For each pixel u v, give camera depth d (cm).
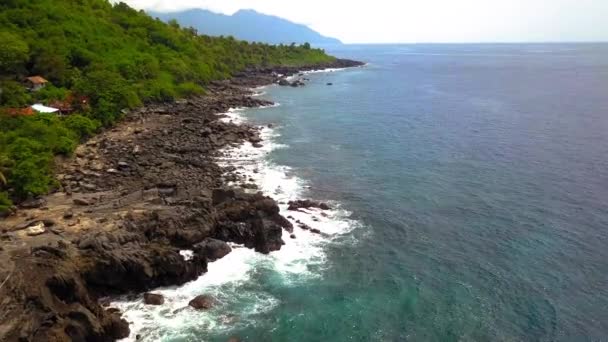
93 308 3547
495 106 13075
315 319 3800
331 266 4566
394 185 6719
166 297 3994
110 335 3466
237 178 6688
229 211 4969
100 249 3944
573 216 5641
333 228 5350
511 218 5616
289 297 4075
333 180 6888
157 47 15525
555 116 11444
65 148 6656
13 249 3916
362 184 6744
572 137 9275
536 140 9100
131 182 6019
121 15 16575
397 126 10500
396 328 3709
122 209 4969
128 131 8719
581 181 6794
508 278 4381
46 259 3641
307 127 10325
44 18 12344
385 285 4278
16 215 4725
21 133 6475
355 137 9450
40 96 8894
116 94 9531
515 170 7319
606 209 5816
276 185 6594
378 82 19500
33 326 3091
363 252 4844
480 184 6731
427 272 4488
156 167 6725
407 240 5109
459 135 9606
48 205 5050
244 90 15825
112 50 12888
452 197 6266
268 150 8325
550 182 6775
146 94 11338
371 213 5769
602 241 5031
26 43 10294
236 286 4203
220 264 4491
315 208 5809
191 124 9531
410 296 4116
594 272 4472
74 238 4206
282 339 3566
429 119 11300
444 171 7319
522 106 12988
